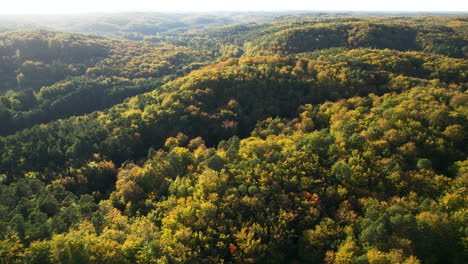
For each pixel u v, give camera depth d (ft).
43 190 294.87
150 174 311.27
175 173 311.06
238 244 207.00
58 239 195.00
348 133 307.78
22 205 251.19
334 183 255.50
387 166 257.34
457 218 201.16
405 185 242.99
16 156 359.46
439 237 192.75
